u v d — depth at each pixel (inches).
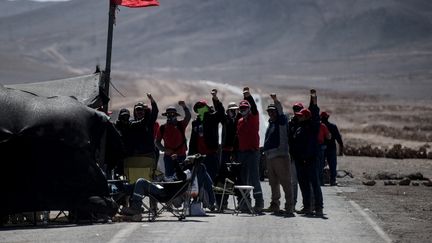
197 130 1316.4
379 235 984.9
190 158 1173.7
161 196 1144.2
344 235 979.9
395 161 3051.2
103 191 1112.2
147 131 1235.2
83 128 1118.4
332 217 1197.1
